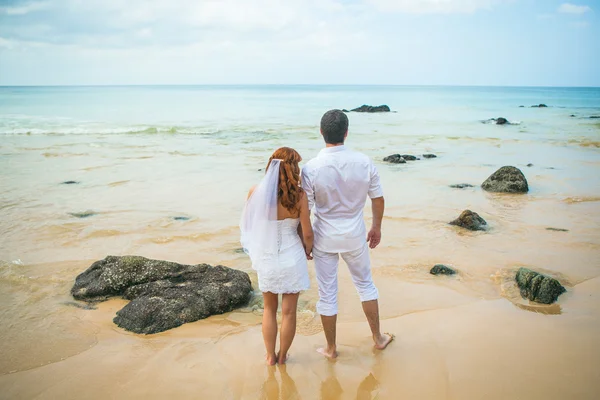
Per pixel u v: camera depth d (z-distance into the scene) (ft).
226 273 16.34
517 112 136.15
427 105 181.57
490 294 16.16
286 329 11.82
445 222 24.99
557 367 11.45
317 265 12.17
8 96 219.61
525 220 25.44
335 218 11.76
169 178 36.47
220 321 14.48
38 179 35.70
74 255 19.99
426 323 14.06
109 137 65.16
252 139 63.82
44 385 11.05
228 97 255.91
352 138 66.85
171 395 10.73
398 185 34.53
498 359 11.90
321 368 11.85
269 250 11.55
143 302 14.53
